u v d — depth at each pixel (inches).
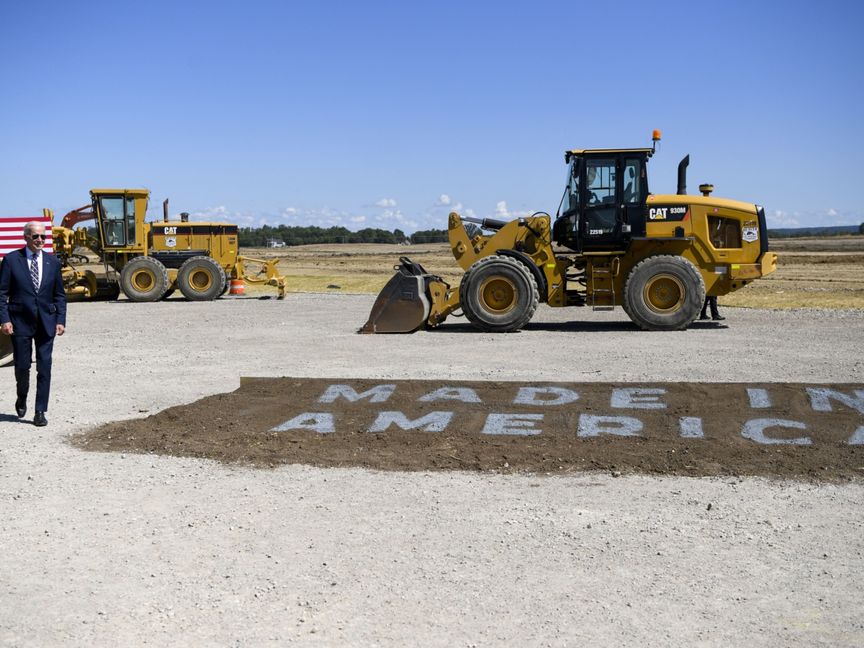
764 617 163.9
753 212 632.4
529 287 625.6
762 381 391.5
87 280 1012.5
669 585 178.9
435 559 194.4
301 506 232.4
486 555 196.4
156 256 1037.8
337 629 160.7
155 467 269.9
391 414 327.0
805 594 173.8
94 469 268.2
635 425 306.5
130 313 833.5
